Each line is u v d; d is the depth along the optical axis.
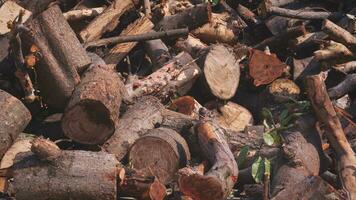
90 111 10.10
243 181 10.27
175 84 11.98
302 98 12.66
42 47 10.56
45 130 10.99
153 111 10.88
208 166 10.06
